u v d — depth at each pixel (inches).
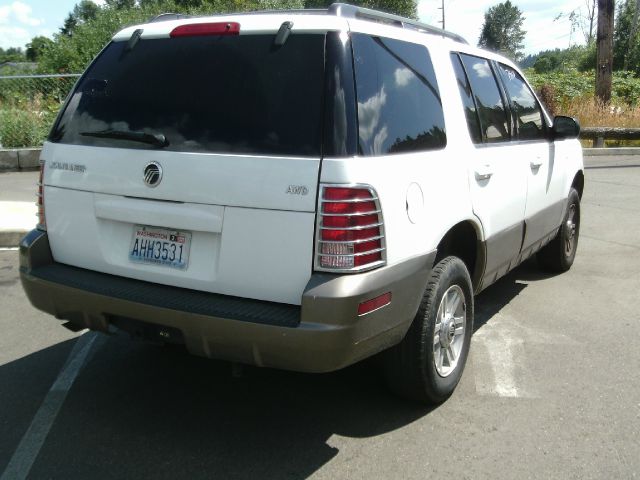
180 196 119.0
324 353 108.7
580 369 161.6
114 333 129.2
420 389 136.3
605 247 284.5
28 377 157.9
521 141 185.0
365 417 139.2
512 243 177.0
